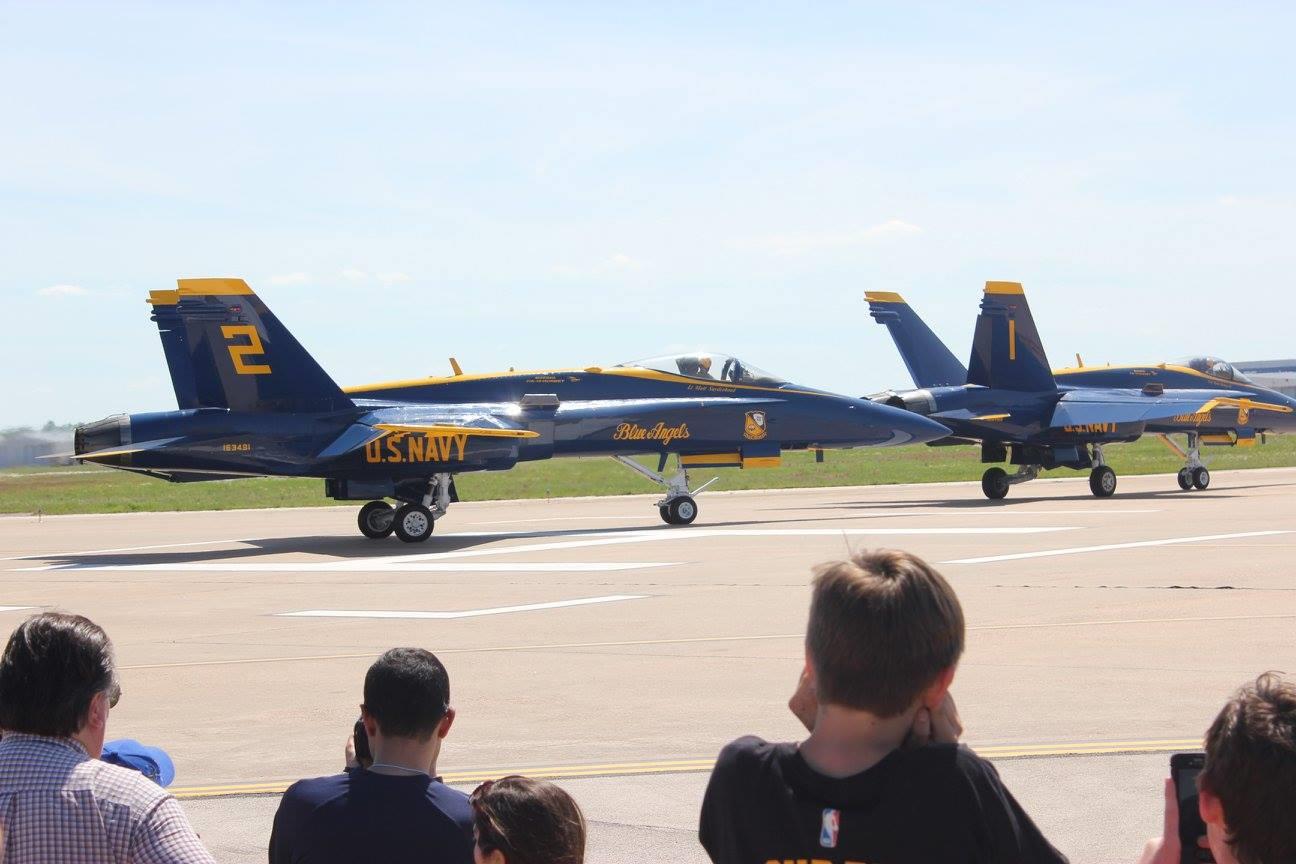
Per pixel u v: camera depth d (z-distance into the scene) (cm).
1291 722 286
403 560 2408
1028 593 1712
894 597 317
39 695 403
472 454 2756
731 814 329
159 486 6481
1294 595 1627
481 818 390
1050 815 779
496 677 1251
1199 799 306
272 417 2722
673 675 1237
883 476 5719
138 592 2036
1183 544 2267
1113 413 3759
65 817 390
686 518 3128
